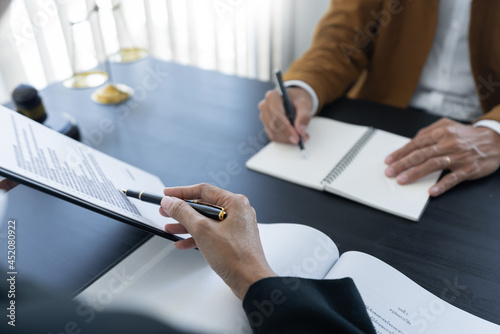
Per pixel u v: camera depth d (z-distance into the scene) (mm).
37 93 882
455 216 721
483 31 1100
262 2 1916
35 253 650
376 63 1271
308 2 1945
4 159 533
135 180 721
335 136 924
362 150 874
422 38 1184
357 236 687
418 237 682
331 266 618
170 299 564
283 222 718
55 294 565
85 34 1553
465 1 1147
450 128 833
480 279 607
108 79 1134
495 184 794
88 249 660
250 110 1031
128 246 667
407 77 1237
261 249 545
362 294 567
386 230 697
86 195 564
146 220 592
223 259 523
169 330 523
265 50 2061
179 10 1972
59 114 948
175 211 560
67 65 1664
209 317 537
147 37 2010
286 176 812
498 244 666
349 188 771
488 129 865
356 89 1366
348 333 465
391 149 875
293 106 971
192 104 1059
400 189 771
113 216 560
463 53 1210
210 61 2109
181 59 2115
